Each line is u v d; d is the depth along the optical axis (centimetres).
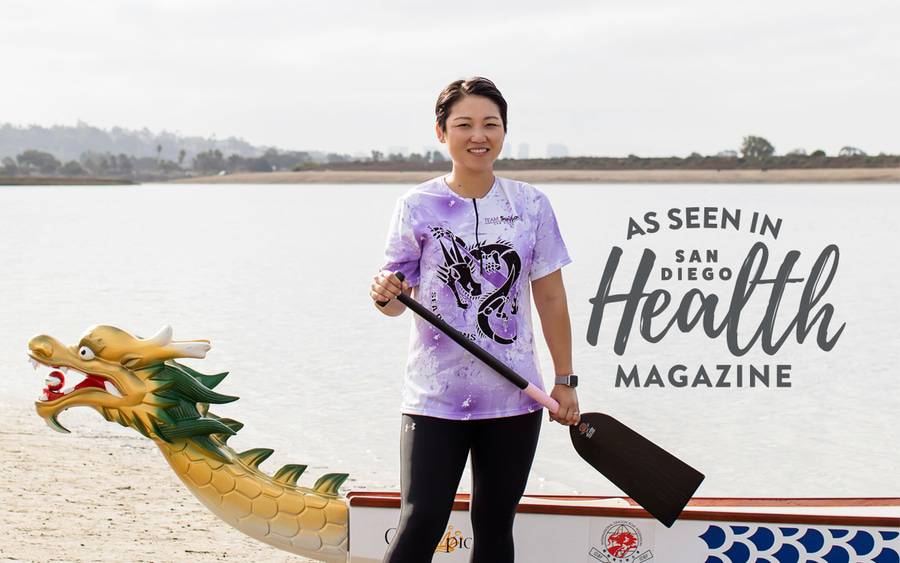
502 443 302
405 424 304
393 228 308
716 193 8988
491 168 306
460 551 361
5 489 611
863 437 826
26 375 1050
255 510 368
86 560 477
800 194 8650
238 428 371
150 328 1403
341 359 1149
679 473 321
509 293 302
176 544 512
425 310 294
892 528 349
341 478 378
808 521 352
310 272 2262
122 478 650
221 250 2970
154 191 14425
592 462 324
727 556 356
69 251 2903
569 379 315
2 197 10656
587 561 362
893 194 8525
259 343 1260
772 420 881
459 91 300
